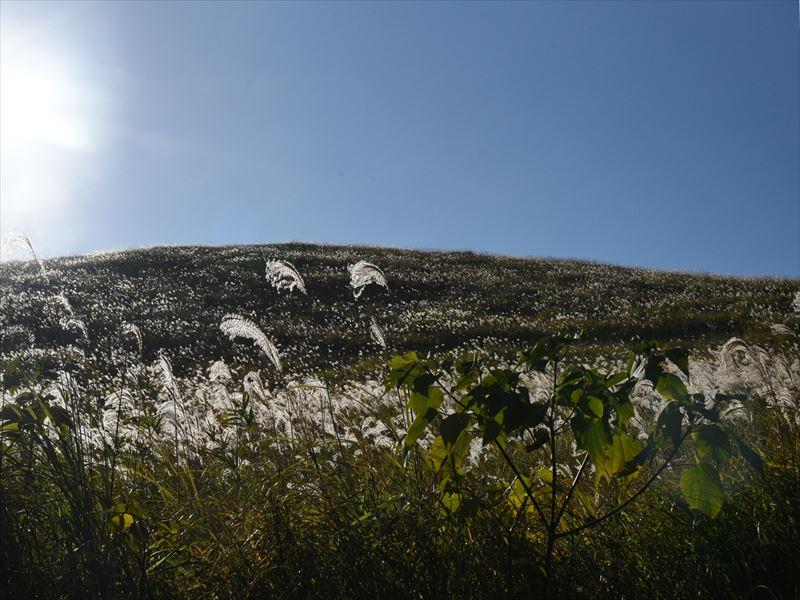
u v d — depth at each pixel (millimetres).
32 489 3863
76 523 3436
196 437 5480
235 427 5316
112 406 5160
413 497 3859
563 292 30062
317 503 3801
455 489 3447
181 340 22844
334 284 32281
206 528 3850
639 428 4887
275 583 3340
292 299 30031
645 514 3643
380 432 4977
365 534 3492
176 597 3334
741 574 3162
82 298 28750
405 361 3496
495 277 34656
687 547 3381
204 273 34969
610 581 3189
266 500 3861
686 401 3176
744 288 28359
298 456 4465
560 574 3184
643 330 21266
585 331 3312
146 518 3643
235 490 4316
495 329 23297
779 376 6223
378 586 3199
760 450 4379
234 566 3414
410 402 3488
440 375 3471
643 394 6145
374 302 29938
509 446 5602
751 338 17688
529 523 3594
